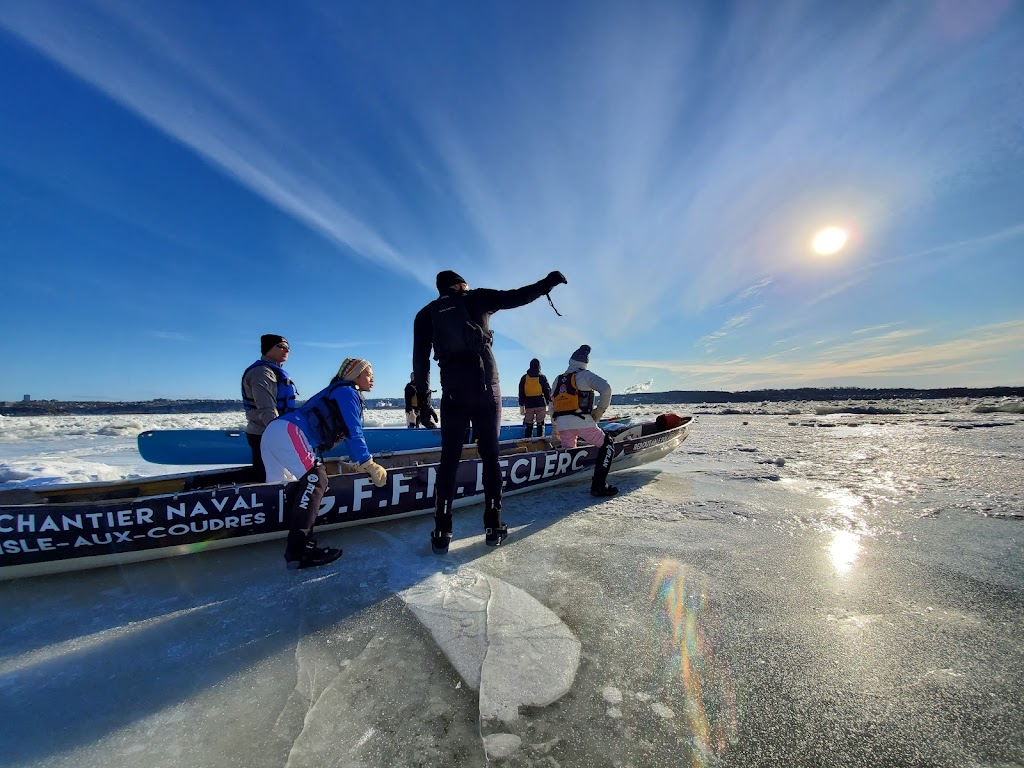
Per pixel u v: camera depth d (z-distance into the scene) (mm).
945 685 1314
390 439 5602
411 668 1452
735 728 1173
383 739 1168
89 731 1214
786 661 1446
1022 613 1715
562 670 1424
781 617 1715
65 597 1967
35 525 2061
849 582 1998
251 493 2416
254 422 3211
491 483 2553
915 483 4012
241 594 1983
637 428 5516
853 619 1690
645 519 3000
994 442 6855
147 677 1436
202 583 2096
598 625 1684
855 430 9672
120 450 8555
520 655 1503
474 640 1600
